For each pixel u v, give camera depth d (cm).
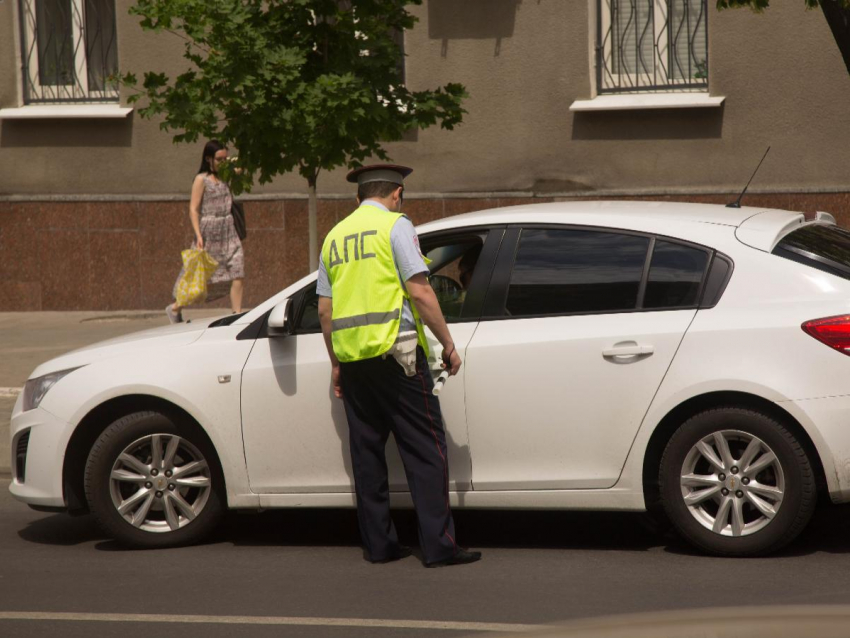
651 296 1712
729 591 1544
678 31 4106
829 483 1611
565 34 4141
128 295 4547
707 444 1683
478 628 1438
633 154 4131
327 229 4362
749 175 4038
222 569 1767
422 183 4309
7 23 4609
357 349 1678
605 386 1697
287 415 1822
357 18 2603
